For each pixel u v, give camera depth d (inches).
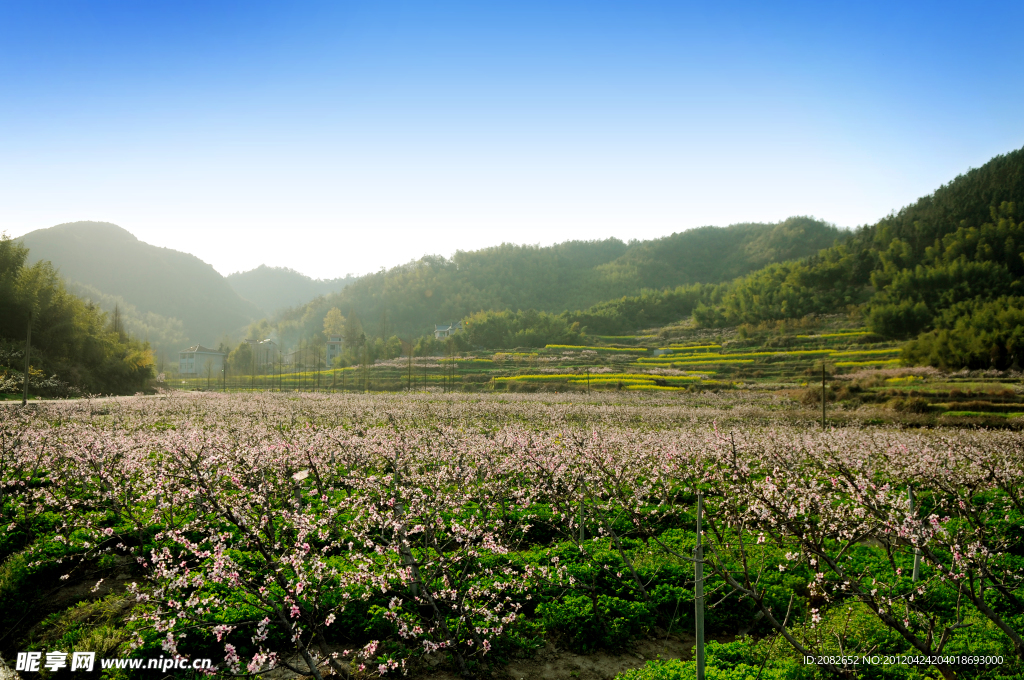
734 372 3772.1
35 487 628.7
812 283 6254.9
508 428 927.7
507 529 534.0
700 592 321.4
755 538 503.2
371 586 358.3
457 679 337.4
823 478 552.7
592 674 354.3
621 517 578.6
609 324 6648.6
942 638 266.8
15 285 2341.3
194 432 677.3
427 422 1214.3
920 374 2972.4
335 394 2925.7
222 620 343.9
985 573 268.2
